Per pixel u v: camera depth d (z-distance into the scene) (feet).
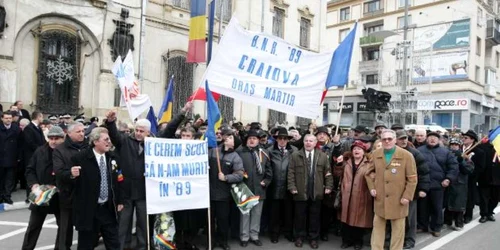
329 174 21.95
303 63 23.36
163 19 53.36
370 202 20.61
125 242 19.01
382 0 139.44
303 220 21.72
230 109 61.72
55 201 17.65
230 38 21.49
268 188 22.89
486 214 28.60
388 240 22.48
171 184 18.22
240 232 21.63
